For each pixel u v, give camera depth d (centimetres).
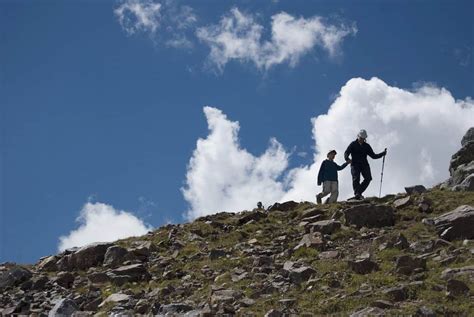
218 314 1542
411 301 1548
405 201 2511
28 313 1773
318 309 1549
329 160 2914
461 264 1767
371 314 1449
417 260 1781
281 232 2406
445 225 2092
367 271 1811
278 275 1848
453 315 1442
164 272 2097
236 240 2403
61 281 2103
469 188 2675
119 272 2070
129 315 1633
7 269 2409
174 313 1608
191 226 2697
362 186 2844
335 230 2291
